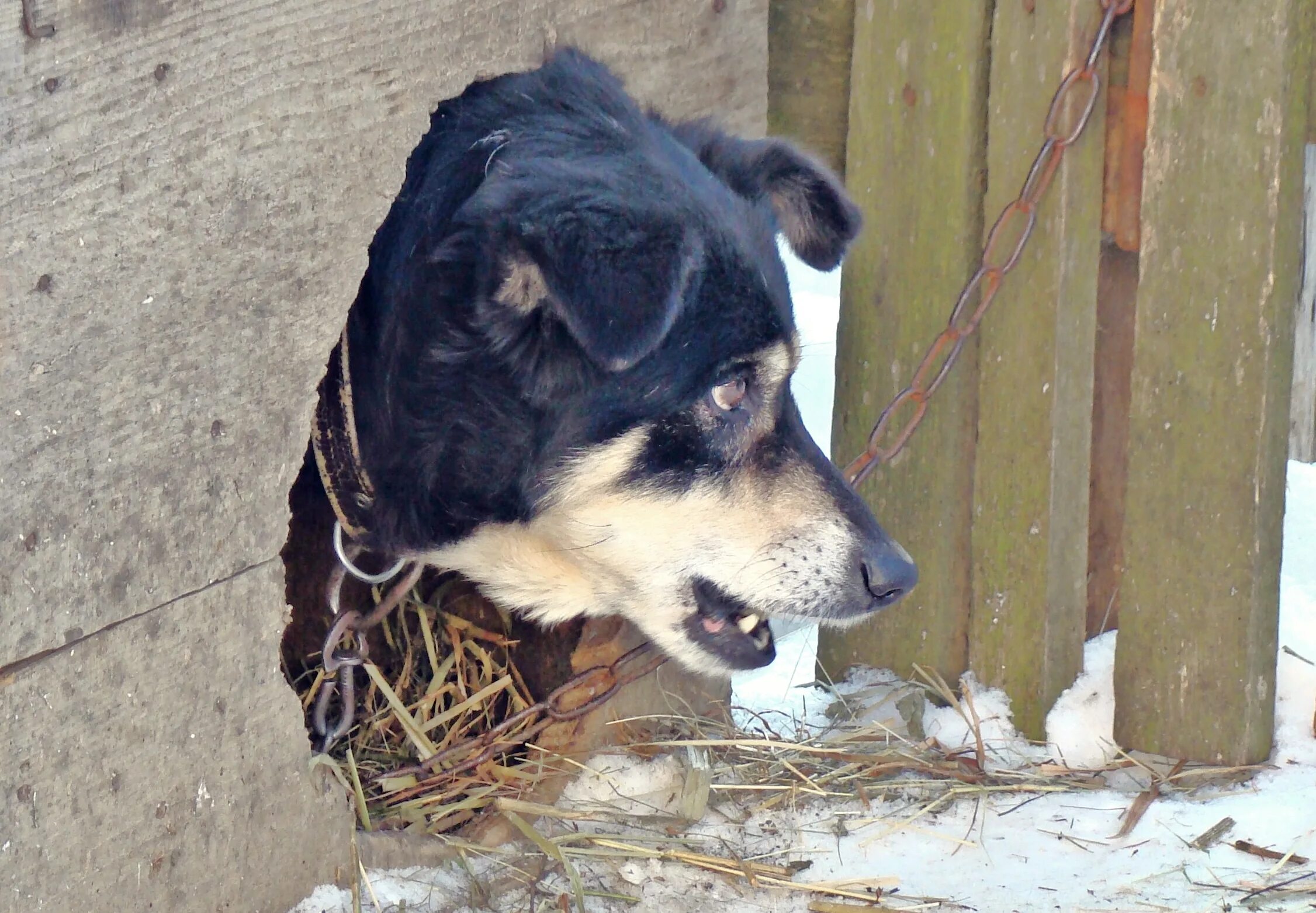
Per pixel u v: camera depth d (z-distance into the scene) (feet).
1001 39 14.88
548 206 11.25
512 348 12.17
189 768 10.85
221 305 10.28
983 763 15.25
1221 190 13.85
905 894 12.75
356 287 11.33
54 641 9.67
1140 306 14.60
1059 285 14.84
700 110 15.16
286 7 10.18
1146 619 15.06
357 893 12.07
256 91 10.12
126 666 10.22
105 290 9.45
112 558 9.94
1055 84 14.55
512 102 12.59
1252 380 13.98
